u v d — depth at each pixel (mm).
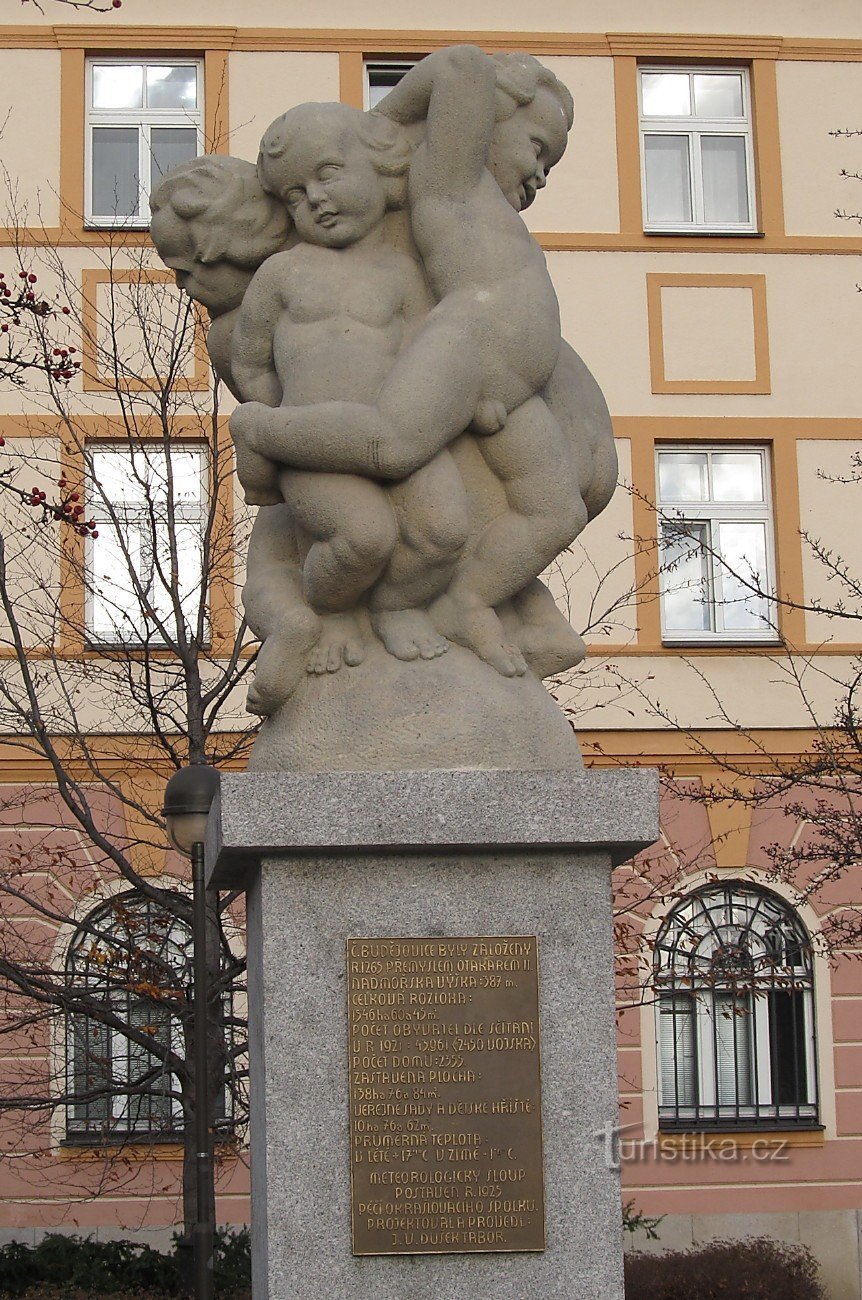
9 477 13773
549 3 18531
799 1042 16703
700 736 17391
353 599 5285
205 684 13812
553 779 4949
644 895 16484
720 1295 13164
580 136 18469
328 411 5105
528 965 4977
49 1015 11992
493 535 5320
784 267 18453
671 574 17812
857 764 13938
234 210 5637
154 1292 13609
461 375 5180
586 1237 4891
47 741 12055
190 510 15414
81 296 15297
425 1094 4910
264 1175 4941
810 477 18172
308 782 4902
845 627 17922
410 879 4984
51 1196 15344
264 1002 4918
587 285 18266
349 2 18156
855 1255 16312
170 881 15570
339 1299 4824
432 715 5094
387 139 5504
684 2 18703
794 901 16797
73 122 17734
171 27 17922
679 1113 16531
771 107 18734
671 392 18172
